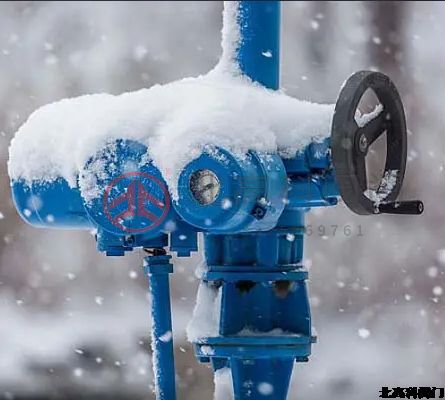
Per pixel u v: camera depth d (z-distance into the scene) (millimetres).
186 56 22234
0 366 15523
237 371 6070
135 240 5883
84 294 20750
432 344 15281
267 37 6281
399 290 17547
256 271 6012
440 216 17141
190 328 6133
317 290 18062
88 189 5805
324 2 20609
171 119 5742
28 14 21844
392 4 19031
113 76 21672
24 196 6234
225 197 5414
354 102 5535
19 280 20547
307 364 13984
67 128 6090
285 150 5805
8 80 20922
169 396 6016
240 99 5766
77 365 15602
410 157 15336
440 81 18016
